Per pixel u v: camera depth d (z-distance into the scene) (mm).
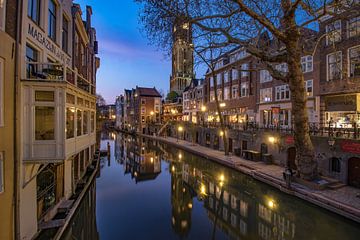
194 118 47250
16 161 6258
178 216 11516
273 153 18781
